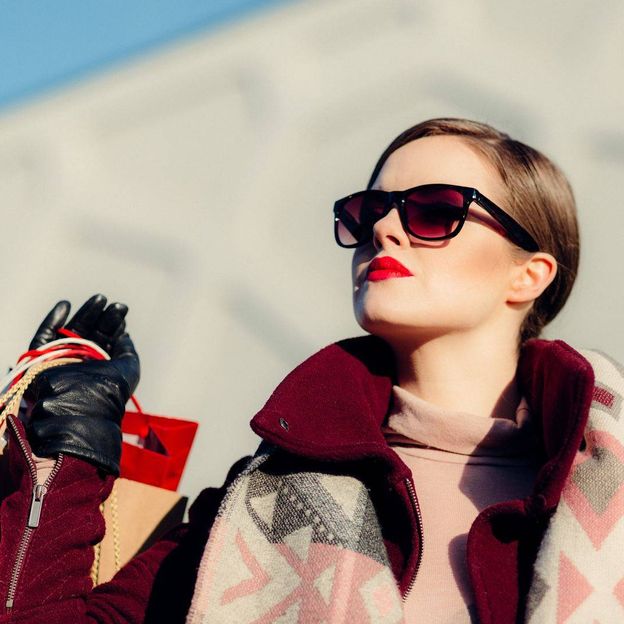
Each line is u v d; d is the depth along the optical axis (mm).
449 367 1350
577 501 1120
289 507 1213
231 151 5430
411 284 1306
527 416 1311
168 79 5773
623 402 1206
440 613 1142
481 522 1141
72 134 5902
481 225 1344
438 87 5051
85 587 1323
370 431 1257
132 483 1515
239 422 4746
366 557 1130
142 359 5070
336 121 5203
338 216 1444
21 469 1375
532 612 1058
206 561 1168
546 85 4789
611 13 4836
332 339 4734
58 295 5508
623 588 1059
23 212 5812
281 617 1110
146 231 5430
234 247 5113
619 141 4520
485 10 5156
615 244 4305
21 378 1487
